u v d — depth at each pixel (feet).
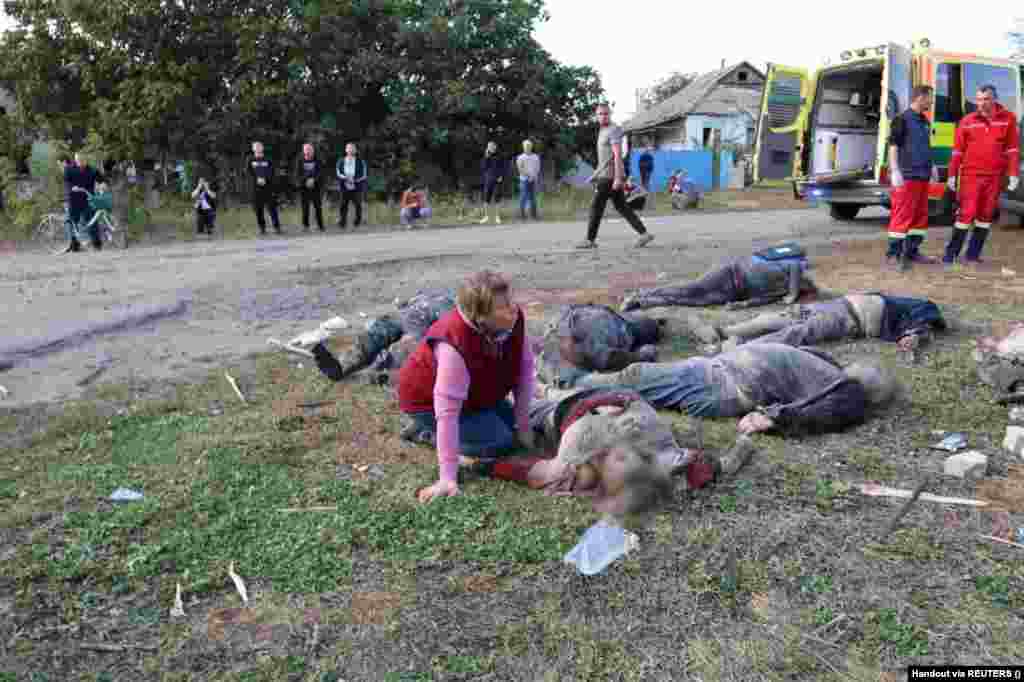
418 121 81.35
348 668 7.07
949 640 7.28
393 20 80.94
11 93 76.13
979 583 8.14
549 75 87.30
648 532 9.22
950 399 13.71
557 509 9.87
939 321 17.56
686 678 6.86
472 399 10.85
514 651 7.25
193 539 9.23
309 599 8.13
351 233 49.73
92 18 69.62
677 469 10.13
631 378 13.30
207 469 11.08
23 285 29.01
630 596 8.02
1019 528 9.25
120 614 7.93
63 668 7.14
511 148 87.92
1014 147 26.86
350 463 11.41
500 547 8.95
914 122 26.22
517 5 84.89
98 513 9.89
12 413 13.78
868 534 9.16
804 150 45.09
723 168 118.21
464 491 10.42
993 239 35.76
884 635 7.35
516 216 60.85
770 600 7.93
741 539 9.02
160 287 27.35
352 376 15.61
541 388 13.62
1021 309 20.13
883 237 37.83
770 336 16.81
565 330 15.34
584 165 106.22
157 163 76.43
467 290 10.32
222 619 7.84
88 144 52.06
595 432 10.20
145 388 15.15
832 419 12.19
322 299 24.16
